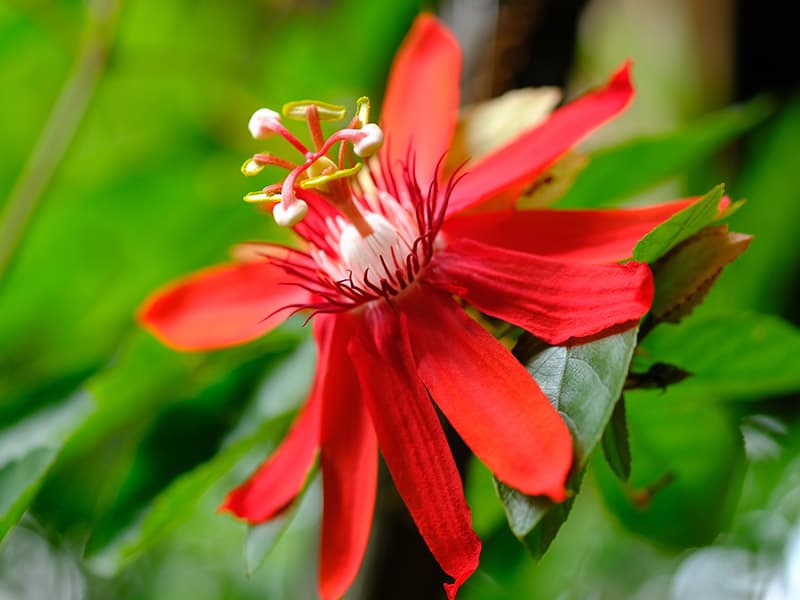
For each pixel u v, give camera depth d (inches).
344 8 20.1
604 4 22.4
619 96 13.2
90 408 15.6
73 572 27.4
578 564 19.6
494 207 13.6
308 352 15.6
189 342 14.4
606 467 15.2
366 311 13.1
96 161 22.3
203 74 19.7
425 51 14.7
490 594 18.1
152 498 14.8
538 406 11.8
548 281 12.4
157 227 18.9
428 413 12.3
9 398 15.8
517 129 14.6
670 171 15.7
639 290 11.8
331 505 12.9
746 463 15.3
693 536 15.4
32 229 18.6
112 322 19.6
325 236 13.5
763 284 19.3
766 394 15.0
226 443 15.0
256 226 18.6
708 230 12.3
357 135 13.0
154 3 23.1
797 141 19.5
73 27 19.7
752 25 20.7
